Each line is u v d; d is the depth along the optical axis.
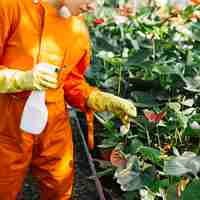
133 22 3.95
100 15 4.66
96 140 3.26
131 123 2.79
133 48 3.52
